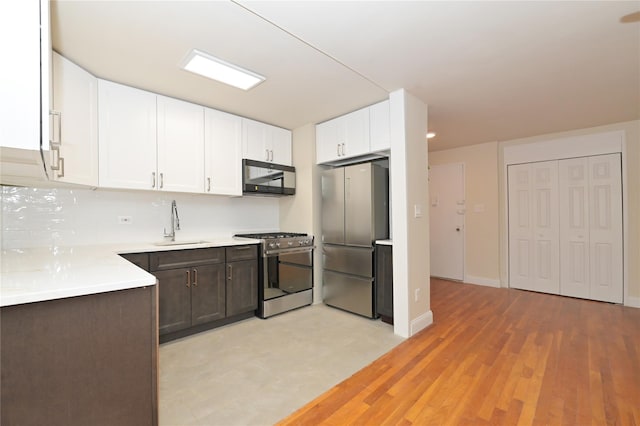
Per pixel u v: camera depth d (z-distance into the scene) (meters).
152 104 2.61
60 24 1.67
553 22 1.72
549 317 3.12
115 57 2.05
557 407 1.67
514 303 3.62
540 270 4.15
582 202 3.84
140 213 2.85
